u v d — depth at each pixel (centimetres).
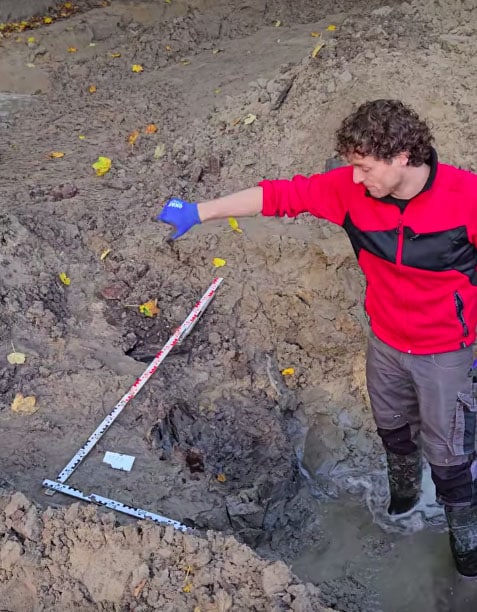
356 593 409
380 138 283
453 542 387
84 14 848
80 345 464
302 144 556
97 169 584
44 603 319
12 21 848
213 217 335
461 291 318
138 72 750
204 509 389
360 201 313
